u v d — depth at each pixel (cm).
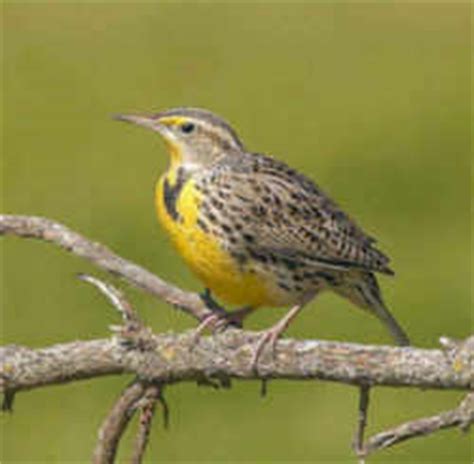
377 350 735
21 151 1997
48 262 1588
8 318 1509
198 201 866
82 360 743
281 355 742
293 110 2198
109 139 2031
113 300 743
